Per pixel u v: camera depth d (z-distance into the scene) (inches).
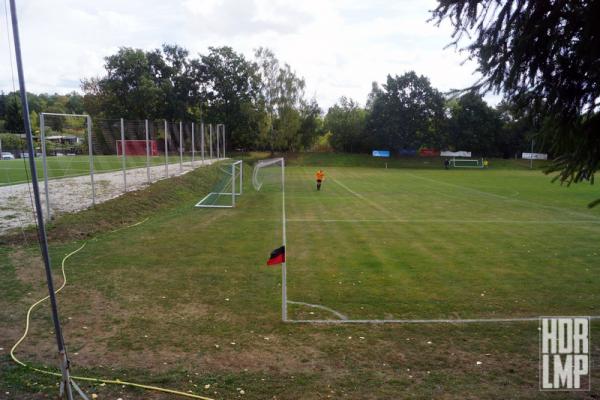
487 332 284.5
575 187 1307.8
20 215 569.9
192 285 368.5
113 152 965.2
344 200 975.6
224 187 1100.5
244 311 314.7
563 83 202.8
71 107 3083.2
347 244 536.4
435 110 2655.0
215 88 2474.2
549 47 197.9
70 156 1198.9
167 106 2271.2
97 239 518.9
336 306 329.4
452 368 234.7
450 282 390.3
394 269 429.1
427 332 283.6
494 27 214.2
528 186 1350.9
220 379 218.5
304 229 629.0
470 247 526.6
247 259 454.9
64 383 183.6
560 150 215.2
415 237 583.5
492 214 792.3
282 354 248.8
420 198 1027.3
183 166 1270.9
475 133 2682.1
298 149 2800.2
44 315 297.0
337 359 243.6
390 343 266.1
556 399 205.0
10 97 1312.7
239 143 2586.1
